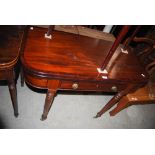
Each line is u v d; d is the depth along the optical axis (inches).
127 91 54.2
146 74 53.3
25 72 42.1
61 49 47.6
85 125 66.8
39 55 42.8
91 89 48.9
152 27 78.7
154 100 70.5
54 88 44.9
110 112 74.9
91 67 46.4
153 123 81.7
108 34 64.2
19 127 56.9
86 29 61.5
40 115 62.6
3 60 36.8
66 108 69.0
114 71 49.0
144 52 72.1
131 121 77.7
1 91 63.3
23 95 66.0
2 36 41.7
